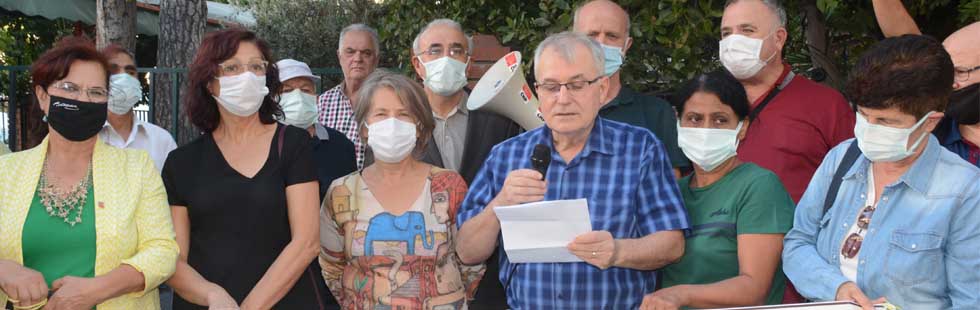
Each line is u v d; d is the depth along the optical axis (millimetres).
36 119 3148
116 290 2805
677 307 2664
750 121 3213
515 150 3129
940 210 2367
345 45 5805
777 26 3852
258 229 3127
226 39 3186
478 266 3373
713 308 2762
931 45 2346
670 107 3943
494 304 3889
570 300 2936
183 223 3184
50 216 2861
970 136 3105
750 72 3863
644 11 4789
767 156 3791
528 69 5176
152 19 11922
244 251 3115
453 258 3221
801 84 3918
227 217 3119
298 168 3195
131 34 7422
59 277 2842
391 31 6145
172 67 7191
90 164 2984
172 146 4680
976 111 2992
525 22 5191
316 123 4715
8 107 10305
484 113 4141
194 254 3156
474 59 5586
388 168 3271
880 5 3984
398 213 3174
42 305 2730
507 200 2799
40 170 2918
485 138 4121
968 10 4426
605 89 2922
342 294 3367
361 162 5375
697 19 4715
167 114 7230
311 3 11500
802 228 2775
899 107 2312
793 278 2697
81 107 2836
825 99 3852
